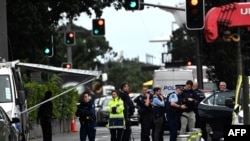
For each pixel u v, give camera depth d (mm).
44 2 55844
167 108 39531
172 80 61156
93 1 60656
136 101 41562
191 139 32219
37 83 53906
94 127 40750
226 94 39688
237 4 28219
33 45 57156
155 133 41469
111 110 39469
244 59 27359
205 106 39562
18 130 33625
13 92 34812
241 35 28953
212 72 69938
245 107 27875
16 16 54094
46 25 56875
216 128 39094
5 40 45969
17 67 38000
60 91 59062
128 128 39969
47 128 42156
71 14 59656
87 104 40594
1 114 29312
